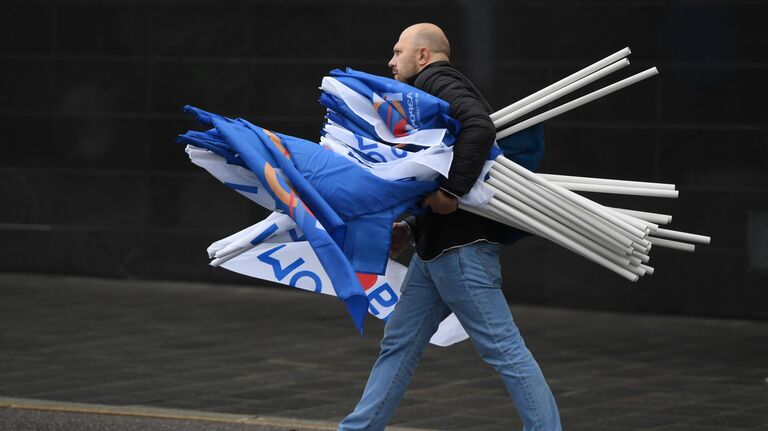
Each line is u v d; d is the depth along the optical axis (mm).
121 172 36875
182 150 36531
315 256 17000
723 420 21844
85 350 27484
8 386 23797
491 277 16453
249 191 16422
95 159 36938
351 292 14945
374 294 18031
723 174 33125
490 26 34094
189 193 36594
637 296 33875
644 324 32469
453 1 34281
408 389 24312
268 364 26484
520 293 34625
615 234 16188
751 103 32906
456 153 15727
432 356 27828
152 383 24328
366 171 15805
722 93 33062
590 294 34188
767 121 32844
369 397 17234
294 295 35719
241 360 26828
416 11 34594
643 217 16578
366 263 15953
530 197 16203
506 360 16328
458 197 15789
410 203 16000
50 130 37094
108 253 37125
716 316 33438
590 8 33562
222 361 26688
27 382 24172
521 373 16234
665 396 23906
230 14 35844
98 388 23766
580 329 31562
